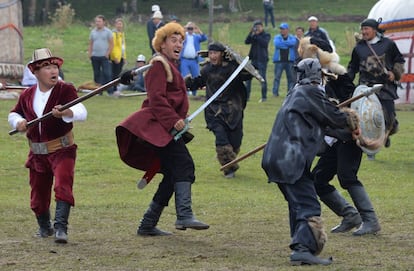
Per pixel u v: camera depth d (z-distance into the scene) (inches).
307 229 407.2
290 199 409.4
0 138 910.4
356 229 511.8
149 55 1883.6
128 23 2305.6
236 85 732.0
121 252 444.8
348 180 495.8
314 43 506.9
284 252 445.1
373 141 488.1
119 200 631.8
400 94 1289.4
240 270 399.2
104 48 1288.1
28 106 477.1
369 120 487.5
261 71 1288.1
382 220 544.1
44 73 472.4
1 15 1251.8
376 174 774.5
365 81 698.8
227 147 733.3
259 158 845.8
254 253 442.9
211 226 525.7
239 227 522.0
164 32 480.7
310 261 407.8
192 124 1031.0
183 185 469.7
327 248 456.4
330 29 2260.1
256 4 2615.7
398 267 408.2
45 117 465.1
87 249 453.1
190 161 475.2
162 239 483.8
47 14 2417.6
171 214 572.7
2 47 1250.0
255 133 974.4
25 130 474.6
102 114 1088.8
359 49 697.6
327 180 503.2
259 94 1413.6
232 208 593.9
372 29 685.9
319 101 411.8
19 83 1268.5
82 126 993.5
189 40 1264.8
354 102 493.0
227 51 717.9
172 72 474.6
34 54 474.6
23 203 611.5
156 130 466.6
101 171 770.2
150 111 470.9
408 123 1087.0
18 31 1267.2
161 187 488.4
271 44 2003.0
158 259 426.0
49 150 472.4
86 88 595.8
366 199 497.0
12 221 538.0
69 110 461.7
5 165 784.9
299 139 407.5
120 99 1248.2
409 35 1273.4
